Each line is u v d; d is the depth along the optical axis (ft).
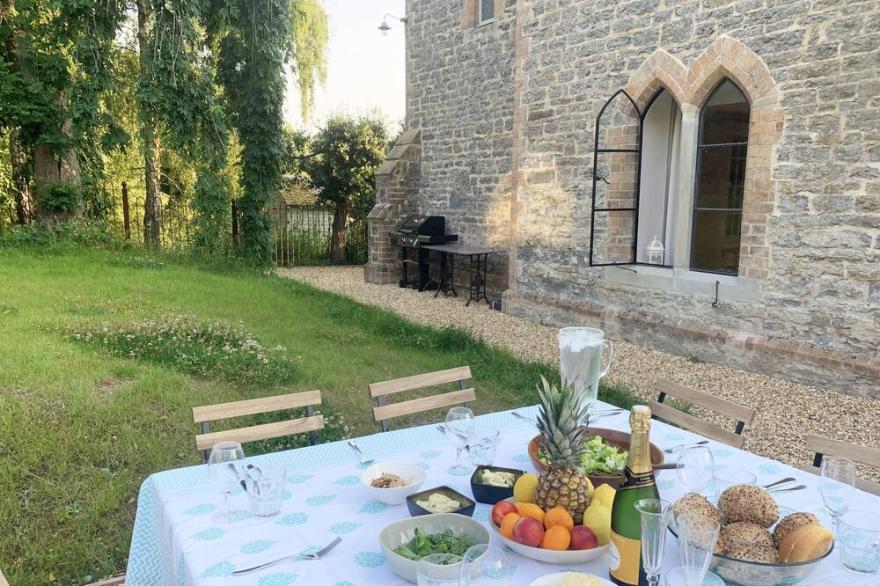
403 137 44.57
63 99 40.78
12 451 12.94
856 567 5.79
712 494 6.85
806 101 19.39
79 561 9.96
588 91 26.71
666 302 24.47
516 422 9.89
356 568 5.72
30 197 45.09
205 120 41.06
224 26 42.78
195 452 13.66
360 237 58.95
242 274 40.11
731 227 22.71
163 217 51.85
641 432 5.50
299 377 18.90
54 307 24.68
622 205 25.93
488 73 36.52
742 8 20.79
